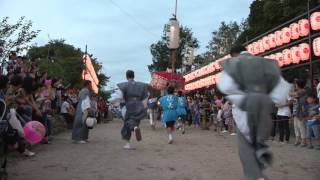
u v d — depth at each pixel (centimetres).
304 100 1257
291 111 1426
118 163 923
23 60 1491
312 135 1265
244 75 612
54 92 1717
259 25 3225
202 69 3108
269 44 1817
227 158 1011
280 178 779
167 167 877
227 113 1873
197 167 880
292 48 1622
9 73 1305
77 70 4303
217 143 1364
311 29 1536
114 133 1766
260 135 600
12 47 1588
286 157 1037
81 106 1342
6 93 958
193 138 1554
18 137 761
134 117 1165
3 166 753
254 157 616
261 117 601
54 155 1038
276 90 616
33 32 1966
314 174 818
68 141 1395
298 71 1842
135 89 1170
